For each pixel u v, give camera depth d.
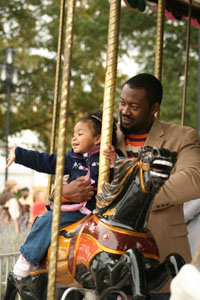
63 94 2.25
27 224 8.66
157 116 3.78
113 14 2.64
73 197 2.64
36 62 18.55
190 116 15.41
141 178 2.19
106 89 2.63
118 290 2.31
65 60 2.25
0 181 28.98
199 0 4.84
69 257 2.42
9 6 18.08
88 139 2.76
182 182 2.69
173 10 5.05
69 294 2.82
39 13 18.12
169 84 15.78
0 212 8.73
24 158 2.84
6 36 18.31
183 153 2.87
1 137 19.23
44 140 19.38
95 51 17.45
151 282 2.25
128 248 2.24
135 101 2.84
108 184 2.34
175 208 2.89
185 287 1.59
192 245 3.43
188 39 4.50
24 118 19.19
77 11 17.86
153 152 2.10
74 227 2.51
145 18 16.30
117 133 3.02
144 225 2.31
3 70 15.61
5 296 2.91
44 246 2.63
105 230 2.30
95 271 2.27
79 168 2.77
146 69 16.30
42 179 17.66
